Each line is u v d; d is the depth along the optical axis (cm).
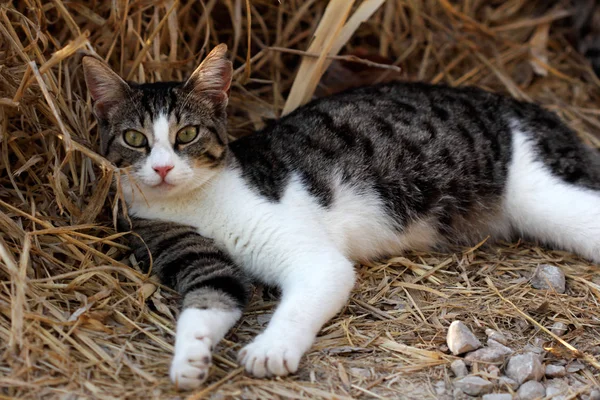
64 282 118
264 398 110
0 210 122
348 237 125
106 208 126
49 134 126
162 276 120
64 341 113
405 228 127
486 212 130
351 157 125
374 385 112
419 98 130
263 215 120
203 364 110
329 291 116
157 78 135
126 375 111
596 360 115
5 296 115
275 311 117
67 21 129
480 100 131
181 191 120
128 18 133
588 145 136
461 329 115
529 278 124
